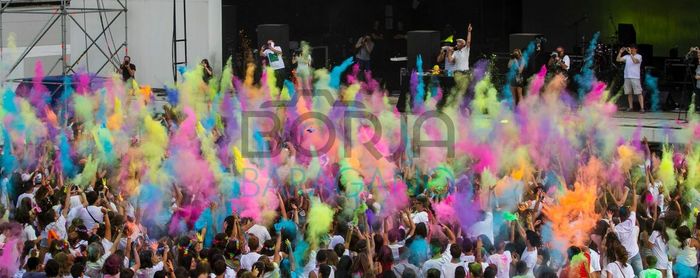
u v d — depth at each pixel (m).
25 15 31.47
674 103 25.45
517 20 33.84
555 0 33.66
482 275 11.87
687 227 13.79
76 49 30.61
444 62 26.14
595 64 26.97
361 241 12.45
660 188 16.47
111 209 14.30
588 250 12.91
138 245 13.16
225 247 12.68
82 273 11.70
